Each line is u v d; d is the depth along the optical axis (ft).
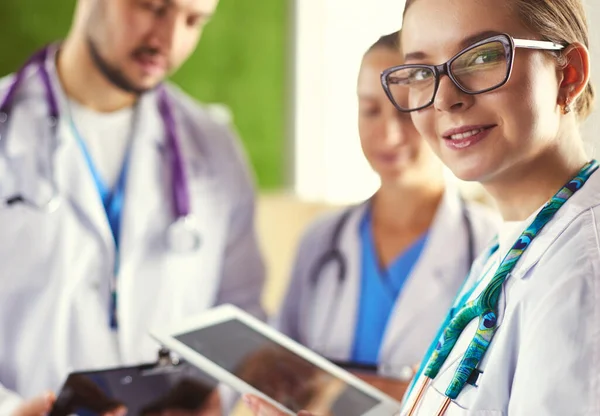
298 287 4.77
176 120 5.63
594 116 2.33
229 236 5.73
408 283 4.27
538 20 2.14
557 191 2.22
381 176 4.14
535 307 2.01
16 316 4.83
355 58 10.99
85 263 4.99
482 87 2.12
